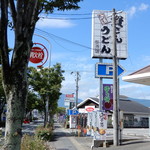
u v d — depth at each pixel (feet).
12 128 15.93
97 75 68.80
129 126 153.07
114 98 52.06
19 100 16.28
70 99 126.72
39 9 20.01
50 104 100.37
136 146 45.78
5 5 17.04
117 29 76.64
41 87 89.71
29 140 30.42
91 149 46.65
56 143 58.18
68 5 22.40
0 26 16.71
